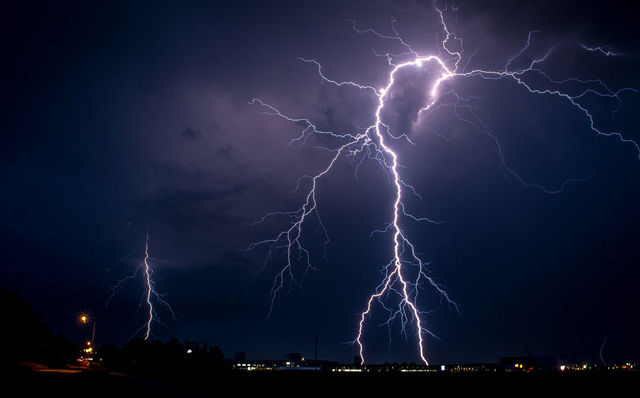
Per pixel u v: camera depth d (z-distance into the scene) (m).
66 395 16.38
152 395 17.58
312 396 22.61
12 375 28.22
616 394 27.12
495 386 30.48
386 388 28.69
